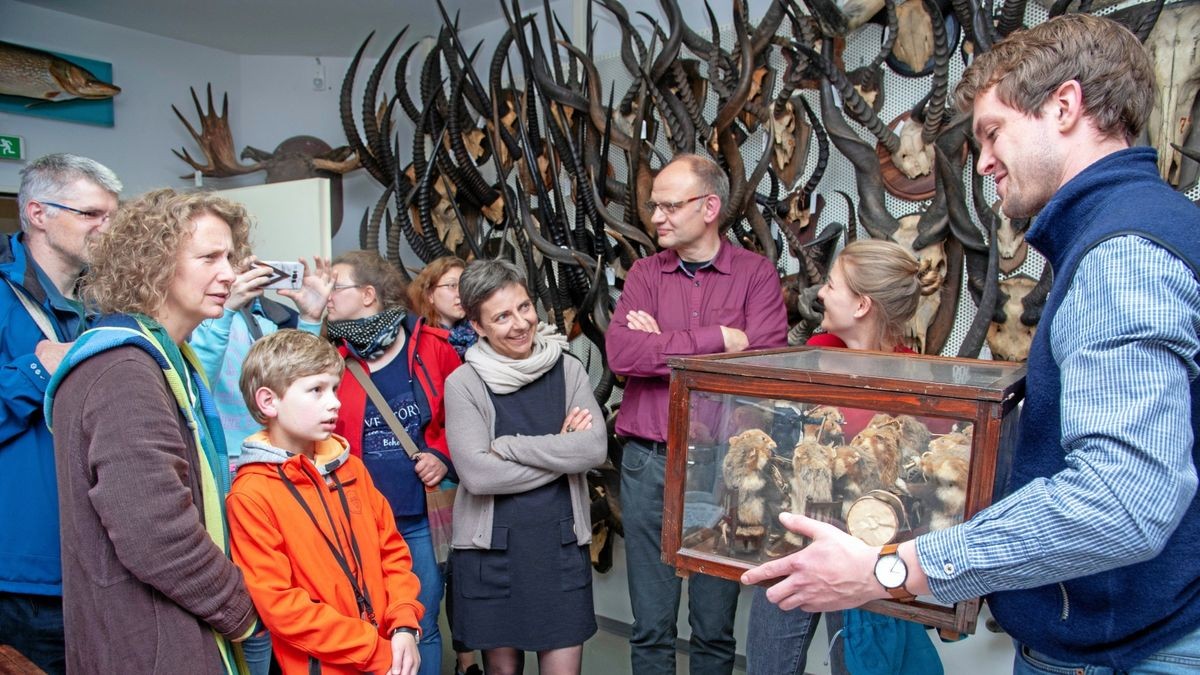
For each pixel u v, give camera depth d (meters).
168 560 1.03
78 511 1.04
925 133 1.93
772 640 1.54
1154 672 0.79
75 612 1.05
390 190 3.22
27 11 3.23
